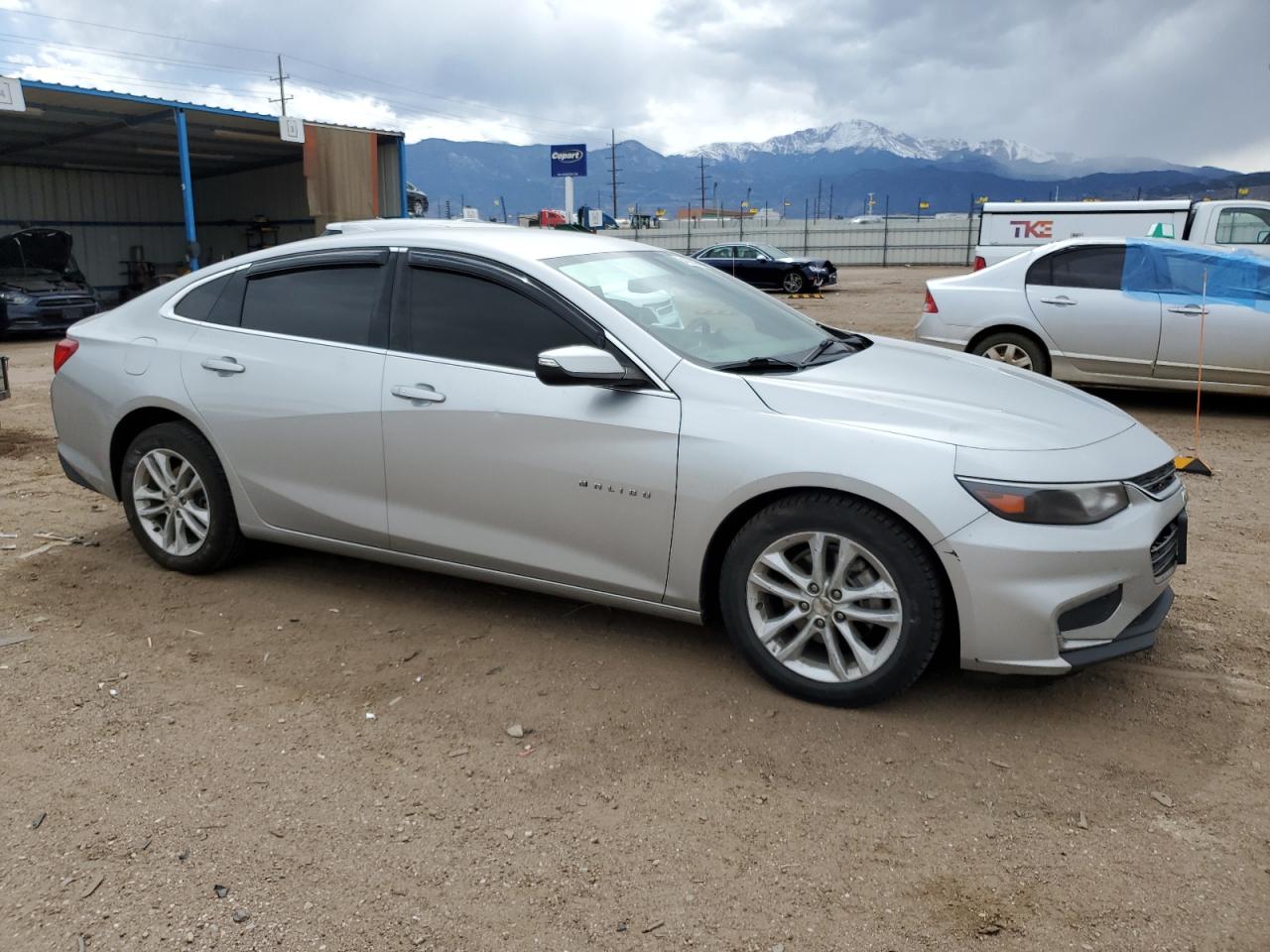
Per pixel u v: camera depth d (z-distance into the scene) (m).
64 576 4.43
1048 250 8.52
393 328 3.81
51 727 3.11
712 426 3.21
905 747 2.98
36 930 2.22
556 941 2.19
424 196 28.47
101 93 18.33
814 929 2.22
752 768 2.88
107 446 4.47
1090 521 2.94
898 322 17.80
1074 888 2.35
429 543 3.77
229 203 28.47
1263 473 6.38
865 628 3.26
